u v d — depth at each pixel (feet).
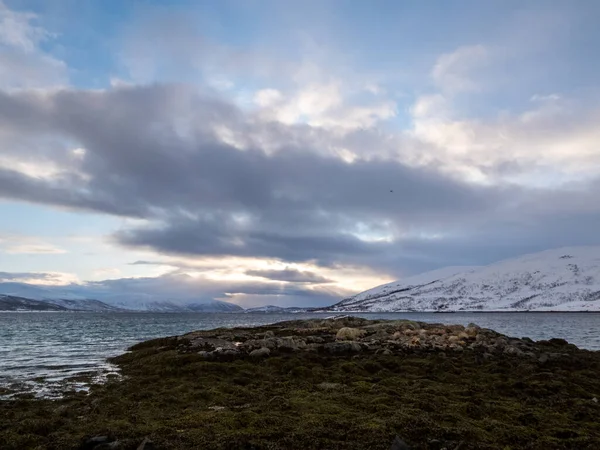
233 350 99.09
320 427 44.24
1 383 79.77
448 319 577.84
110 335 231.09
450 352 108.17
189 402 58.18
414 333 144.97
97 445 38.17
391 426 44.57
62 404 60.39
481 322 452.76
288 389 65.57
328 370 82.02
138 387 70.38
